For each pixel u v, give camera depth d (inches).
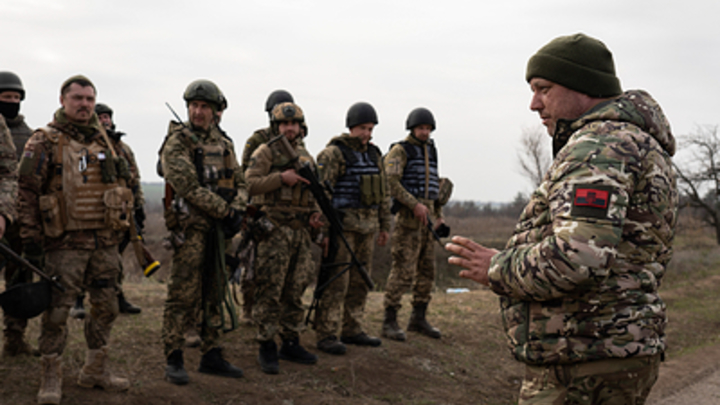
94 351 122.5
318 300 168.1
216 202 130.4
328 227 166.4
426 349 186.1
